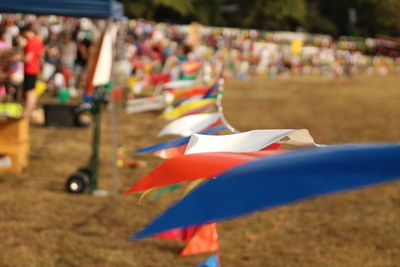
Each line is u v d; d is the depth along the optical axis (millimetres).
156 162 9711
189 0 55000
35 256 5207
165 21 58062
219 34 40562
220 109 2904
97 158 7625
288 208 6855
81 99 18094
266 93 24859
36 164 9320
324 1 69812
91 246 5504
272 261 5168
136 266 5059
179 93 3121
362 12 70188
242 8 63219
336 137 13125
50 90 19047
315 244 5609
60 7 7555
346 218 6473
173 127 2318
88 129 13109
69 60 19797
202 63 11008
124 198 7281
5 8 7828
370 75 44875
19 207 6777
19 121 8758
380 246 5547
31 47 12164
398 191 7727
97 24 20047
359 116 17109
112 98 7625
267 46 41969
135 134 12703
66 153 10359
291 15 62906
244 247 5531
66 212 6637
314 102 21344
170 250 5457
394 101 22281
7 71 14266
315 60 44312
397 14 70000
